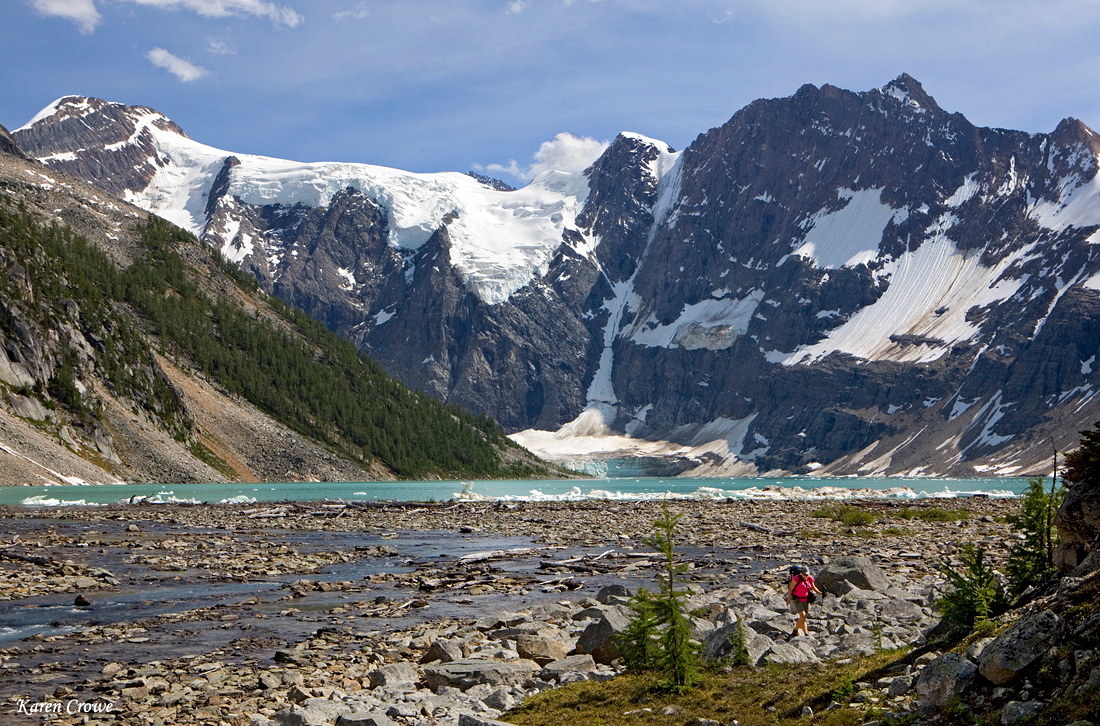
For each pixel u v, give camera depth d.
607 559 43.53
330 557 45.09
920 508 85.81
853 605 24.73
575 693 17.16
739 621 18.19
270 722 16.34
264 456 180.38
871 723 12.25
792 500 110.19
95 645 23.92
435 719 16.34
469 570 39.84
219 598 32.22
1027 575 16.81
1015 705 10.85
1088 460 15.30
